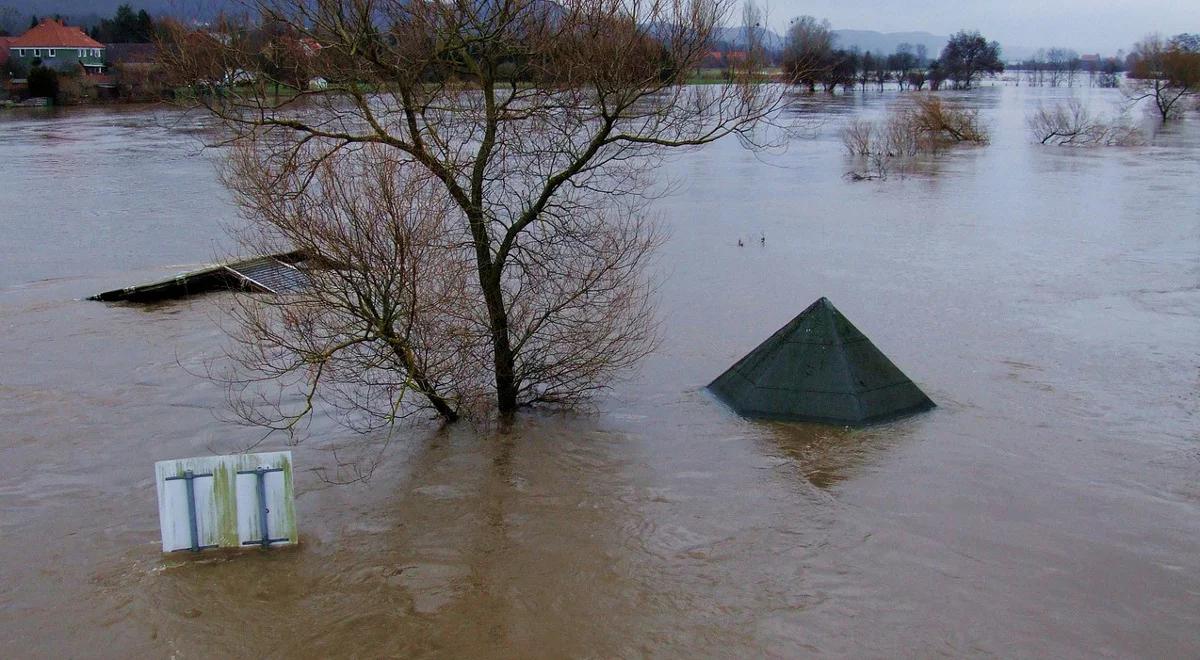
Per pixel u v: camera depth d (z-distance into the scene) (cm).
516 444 1180
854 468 1091
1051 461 1103
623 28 1126
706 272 2108
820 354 1256
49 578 873
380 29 1125
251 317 1260
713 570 884
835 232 2589
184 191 3388
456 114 1169
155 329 1684
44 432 1224
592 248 1254
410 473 1102
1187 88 6756
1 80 8269
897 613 815
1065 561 892
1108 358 1477
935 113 5100
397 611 824
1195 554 902
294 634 792
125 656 765
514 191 1253
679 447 1162
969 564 888
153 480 1085
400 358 1140
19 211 2995
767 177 3797
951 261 2208
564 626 803
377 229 1077
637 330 1349
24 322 1741
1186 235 2470
